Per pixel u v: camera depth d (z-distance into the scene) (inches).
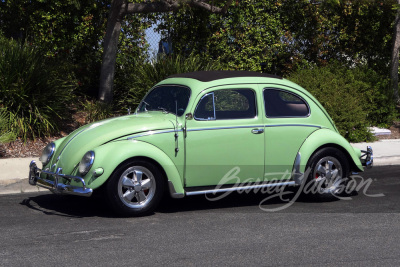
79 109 515.8
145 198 280.7
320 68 585.9
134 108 514.9
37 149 426.0
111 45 519.5
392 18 652.7
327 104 508.7
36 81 452.1
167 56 547.5
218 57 592.4
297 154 308.7
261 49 607.2
